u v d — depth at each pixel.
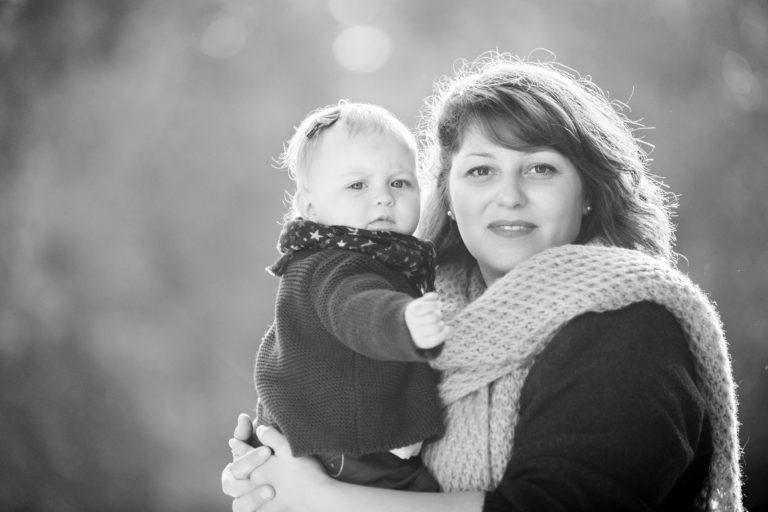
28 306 20.53
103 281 21.73
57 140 21.56
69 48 21.72
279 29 25.42
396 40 25.38
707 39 21.78
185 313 23.14
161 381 21.81
